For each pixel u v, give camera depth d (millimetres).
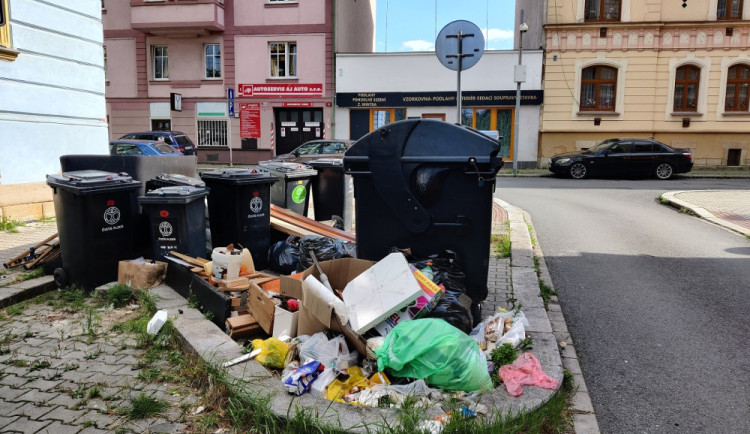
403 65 24953
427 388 3209
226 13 25516
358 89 25344
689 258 7484
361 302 3795
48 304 4914
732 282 6293
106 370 3693
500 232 8742
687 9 22875
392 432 2785
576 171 19750
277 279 4746
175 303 4695
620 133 23906
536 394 3275
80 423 3061
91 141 10023
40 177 8992
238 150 26219
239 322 4203
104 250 5207
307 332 3859
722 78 23125
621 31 23312
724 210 11328
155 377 3592
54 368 3711
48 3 9031
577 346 4516
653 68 23359
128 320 4523
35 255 5820
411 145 4324
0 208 8305
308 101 25672
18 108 8594
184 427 3059
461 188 4320
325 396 3223
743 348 4449
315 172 7941
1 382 3500
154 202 5160
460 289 4105
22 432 2961
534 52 23922
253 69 25750
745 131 23234
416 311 3750
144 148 16453
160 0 24672
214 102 26078
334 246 5355
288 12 25281
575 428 3225
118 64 26359
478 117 24844
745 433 3225
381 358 3334
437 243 4430
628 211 11742
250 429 2998
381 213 4496
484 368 3336
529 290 5602
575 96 23922
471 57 8281
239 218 6004
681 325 4969
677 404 3566
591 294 5902
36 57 8867
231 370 3418
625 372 4039
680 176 20594
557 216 11094
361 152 4438
